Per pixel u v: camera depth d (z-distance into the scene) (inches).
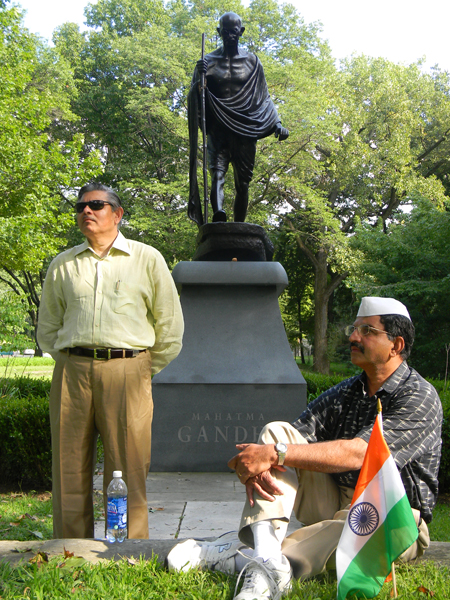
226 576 99.2
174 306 139.2
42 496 221.6
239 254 262.4
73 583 93.4
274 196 922.1
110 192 136.6
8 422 235.1
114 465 129.7
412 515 91.4
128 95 901.8
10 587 90.6
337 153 951.0
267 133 289.6
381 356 105.7
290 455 96.9
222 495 203.0
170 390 238.1
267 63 848.9
